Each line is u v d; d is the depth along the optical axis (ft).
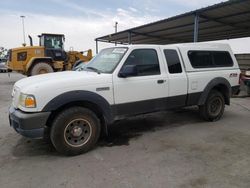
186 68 17.33
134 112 15.07
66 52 53.11
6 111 23.68
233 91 20.45
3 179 10.49
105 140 15.24
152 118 20.49
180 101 17.15
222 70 19.52
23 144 14.57
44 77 13.69
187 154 12.99
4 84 50.88
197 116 21.11
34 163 12.05
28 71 48.78
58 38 51.88
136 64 14.96
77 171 11.18
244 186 9.80
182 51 17.38
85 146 13.20
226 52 20.34
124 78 14.34
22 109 12.12
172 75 16.44
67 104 12.95
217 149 13.66
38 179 10.48
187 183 10.04
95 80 13.39
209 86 18.44
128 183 10.07
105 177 10.59
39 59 49.19
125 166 11.63
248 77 32.40
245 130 17.19
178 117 20.80
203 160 12.23
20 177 10.66
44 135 13.42
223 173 10.87
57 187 9.83
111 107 14.08
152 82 15.40
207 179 10.36
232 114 22.08
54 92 12.18
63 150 12.71
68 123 12.66
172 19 43.09
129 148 13.92
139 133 16.65
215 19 42.60
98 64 15.76
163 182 10.13
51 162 12.16
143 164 11.82
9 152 13.43
